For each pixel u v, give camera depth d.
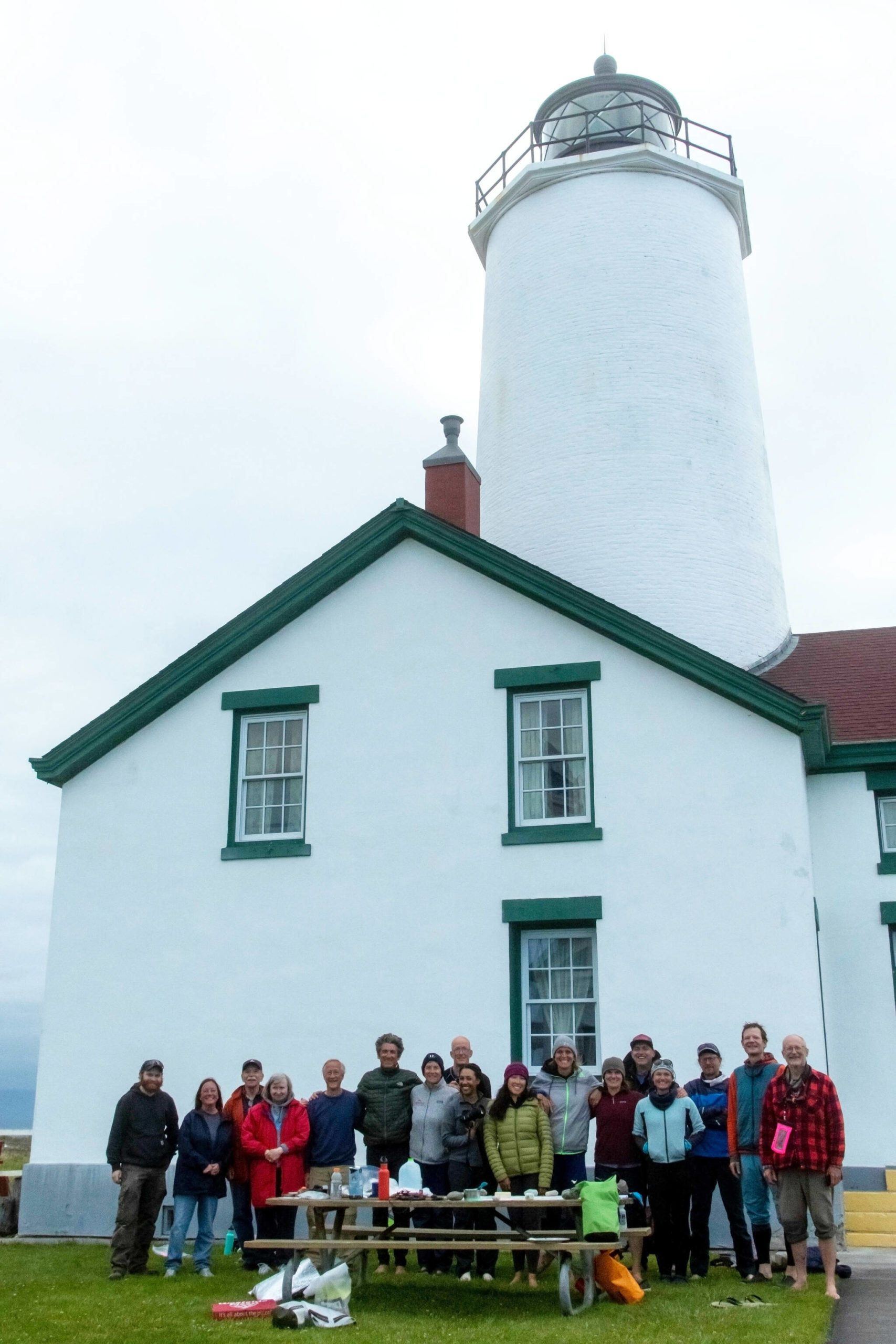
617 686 15.20
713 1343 8.30
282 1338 8.73
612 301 20.39
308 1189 11.62
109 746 16.88
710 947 14.16
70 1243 14.73
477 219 22.69
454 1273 11.38
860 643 19.94
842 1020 15.35
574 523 19.56
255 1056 15.40
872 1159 14.93
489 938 14.91
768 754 14.51
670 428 19.75
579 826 14.90
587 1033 14.45
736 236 22.19
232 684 16.72
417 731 15.84
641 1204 11.11
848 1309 9.73
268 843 16.02
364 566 16.56
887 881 15.58
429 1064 11.48
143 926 16.20
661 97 22.88
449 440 18.80
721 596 19.20
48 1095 15.95
